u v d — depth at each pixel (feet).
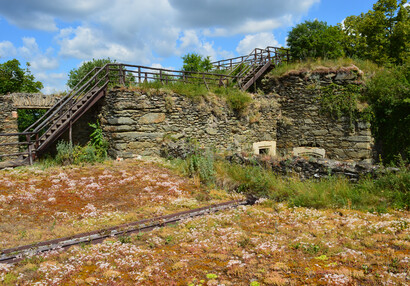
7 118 44.24
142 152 40.45
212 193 28.32
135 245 17.37
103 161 38.19
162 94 41.93
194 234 18.81
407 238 16.97
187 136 44.06
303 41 63.36
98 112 44.14
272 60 60.13
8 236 17.81
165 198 26.40
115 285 12.92
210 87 50.72
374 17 80.38
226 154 35.91
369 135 44.68
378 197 23.54
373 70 48.49
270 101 52.80
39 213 22.12
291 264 14.60
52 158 39.83
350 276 13.03
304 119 50.72
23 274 13.84
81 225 20.02
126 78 45.47
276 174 30.83
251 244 17.28
